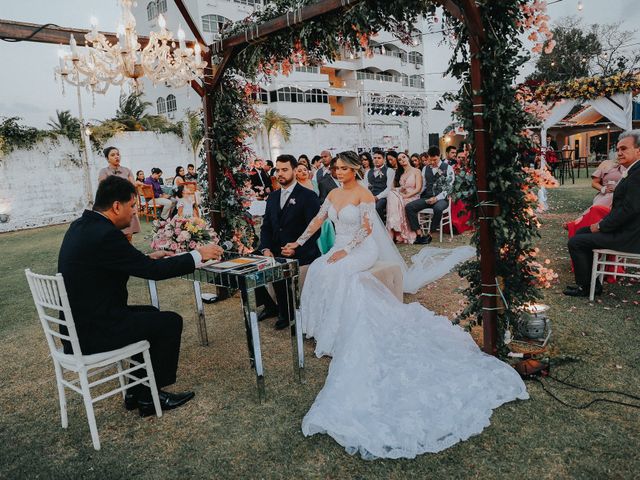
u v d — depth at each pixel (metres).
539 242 6.84
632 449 2.24
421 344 3.32
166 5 25.06
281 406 2.91
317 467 2.29
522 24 2.88
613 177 5.61
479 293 3.29
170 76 4.18
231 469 2.33
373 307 3.64
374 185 8.88
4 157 14.91
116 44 3.95
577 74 32.06
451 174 7.57
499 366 2.96
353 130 26.14
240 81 5.21
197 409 2.95
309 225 4.27
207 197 5.53
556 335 3.62
